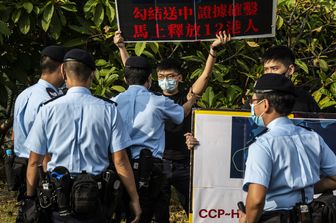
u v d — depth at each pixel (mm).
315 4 7531
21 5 7297
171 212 7594
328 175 4012
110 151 4418
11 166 4910
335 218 3826
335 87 7418
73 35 7863
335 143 5191
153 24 6129
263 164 3754
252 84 7566
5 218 7160
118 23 6148
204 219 5305
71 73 4379
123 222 5758
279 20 7262
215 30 6086
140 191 5078
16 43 8047
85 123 4312
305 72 7703
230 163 5293
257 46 7430
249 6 6055
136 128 5148
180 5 6074
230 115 5285
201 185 5293
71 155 4297
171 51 7789
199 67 7773
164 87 5926
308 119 5191
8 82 8070
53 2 7297
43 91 4836
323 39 7820
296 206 3820
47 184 4230
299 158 3848
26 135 4871
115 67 7520
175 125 5941
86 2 7602
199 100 7359
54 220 4270
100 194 4316
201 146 5289
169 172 5758
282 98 3859
